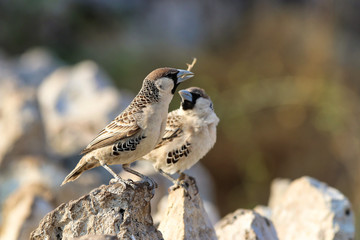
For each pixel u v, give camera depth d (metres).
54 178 9.71
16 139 10.34
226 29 25.02
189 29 25.72
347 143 16.89
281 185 9.62
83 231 4.71
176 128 6.51
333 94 17.84
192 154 6.54
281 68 20.38
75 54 23.48
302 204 6.84
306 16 23.14
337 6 23.05
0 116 10.98
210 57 22.69
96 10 25.23
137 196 4.88
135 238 4.69
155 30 25.58
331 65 20.59
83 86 14.45
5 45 23.48
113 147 5.48
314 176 16.84
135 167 10.53
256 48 22.05
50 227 4.73
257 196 16.58
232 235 6.00
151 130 5.46
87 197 4.74
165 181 9.79
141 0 26.39
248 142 17.09
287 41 21.67
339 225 6.50
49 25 24.05
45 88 15.08
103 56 23.17
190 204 5.85
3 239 7.93
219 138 17.20
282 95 17.78
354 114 17.44
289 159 17.17
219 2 25.91
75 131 12.91
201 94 6.57
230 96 18.30
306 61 20.58
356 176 16.44
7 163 10.28
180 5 26.11
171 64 22.91
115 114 13.54
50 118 13.55
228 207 16.53
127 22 25.48
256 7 24.55
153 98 5.54
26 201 8.11
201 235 5.83
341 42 22.05
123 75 21.95
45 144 11.01
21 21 23.84
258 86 18.62
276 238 6.25
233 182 16.91
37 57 20.38
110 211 4.73
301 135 17.34
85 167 5.83
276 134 17.31
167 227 5.77
